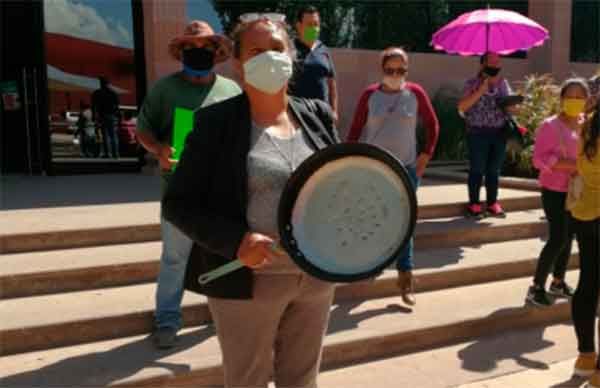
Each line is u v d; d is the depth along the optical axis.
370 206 2.16
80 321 4.08
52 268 4.66
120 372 3.65
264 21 2.34
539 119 9.13
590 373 4.07
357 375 4.07
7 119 9.15
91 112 9.21
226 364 2.37
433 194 7.65
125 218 5.76
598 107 3.89
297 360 2.48
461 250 6.18
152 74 8.73
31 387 3.46
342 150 2.10
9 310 4.26
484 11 7.12
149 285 4.87
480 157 6.79
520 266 5.85
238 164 2.26
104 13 9.06
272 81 2.24
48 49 8.95
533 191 8.09
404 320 4.65
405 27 11.64
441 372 4.16
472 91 6.70
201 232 2.21
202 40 3.75
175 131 3.53
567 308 5.15
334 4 10.88
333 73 5.24
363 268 2.17
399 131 4.80
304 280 2.31
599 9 13.77
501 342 4.68
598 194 3.92
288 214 2.10
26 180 8.48
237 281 2.26
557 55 12.77
